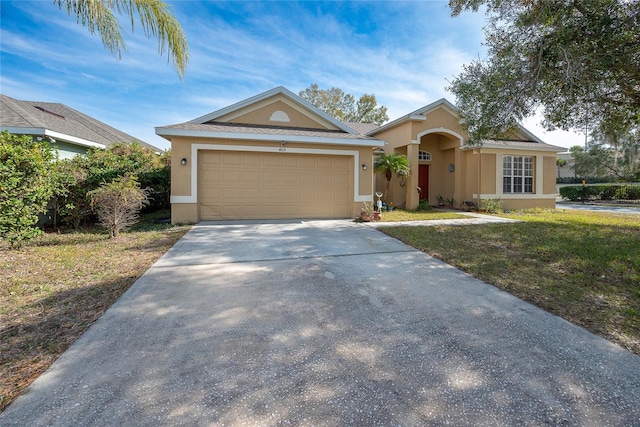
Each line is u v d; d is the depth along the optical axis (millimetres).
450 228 9188
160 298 4020
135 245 6945
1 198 5965
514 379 2445
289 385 2350
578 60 6195
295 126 11727
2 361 2631
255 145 10391
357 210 11375
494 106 7922
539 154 15617
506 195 15023
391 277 4926
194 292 4238
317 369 2553
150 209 12992
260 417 2025
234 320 3430
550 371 2553
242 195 10594
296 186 11008
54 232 8594
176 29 5020
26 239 6617
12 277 4723
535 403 2184
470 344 2959
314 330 3221
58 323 3311
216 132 9844
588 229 8992
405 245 7102
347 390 2299
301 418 2021
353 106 36531
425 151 16516
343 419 2020
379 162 13969
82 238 7715
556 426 1984
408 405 2150
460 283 4660
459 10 8148
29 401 2154
